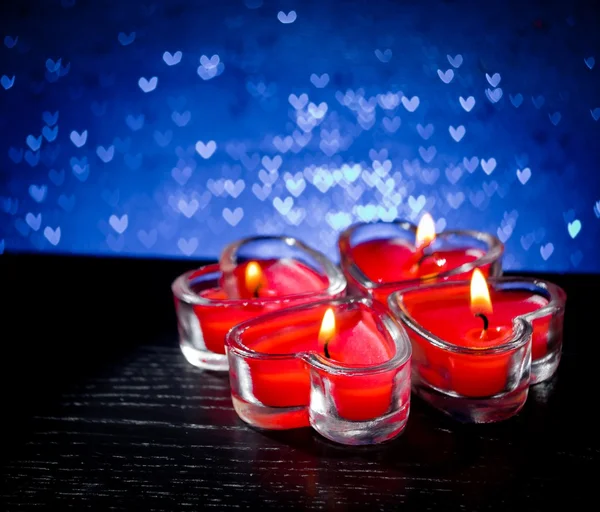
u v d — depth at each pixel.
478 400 0.29
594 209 0.58
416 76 0.62
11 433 0.30
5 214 0.62
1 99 0.64
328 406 0.28
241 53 0.64
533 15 0.59
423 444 0.28
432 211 0.59
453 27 0.61
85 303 0.38
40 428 0.30
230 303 0.32
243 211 0.61
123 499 0.27
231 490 0.27
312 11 0.65
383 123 0.62
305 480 0.27
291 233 0.59
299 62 0.65
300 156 0.64
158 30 0.65
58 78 0.64
